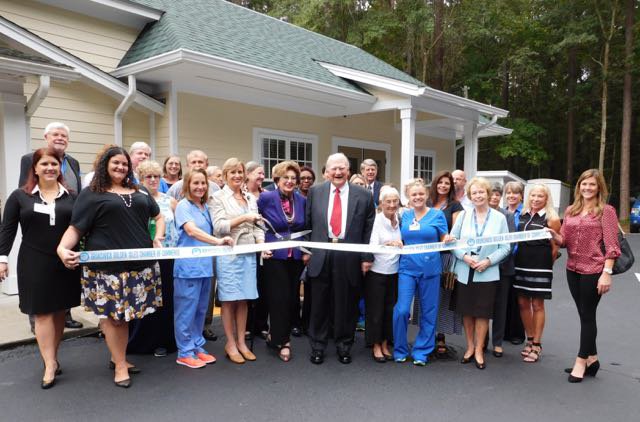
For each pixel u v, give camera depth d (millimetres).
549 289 4258
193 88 8016
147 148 4688
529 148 23266
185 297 3971
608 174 26766
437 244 4168
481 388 3701
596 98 24734
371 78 9359
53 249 3484
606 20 21422
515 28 22406
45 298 3480
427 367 4145
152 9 8211
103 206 3395
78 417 3123
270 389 3621
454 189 4703
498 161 30531
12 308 5141
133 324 4352
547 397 3545
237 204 4199
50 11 7363
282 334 4262
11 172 5578
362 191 4281
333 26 20359
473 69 24453
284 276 4258
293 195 4500
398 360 4258
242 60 7559
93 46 7855
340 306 4168
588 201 3871
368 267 4184
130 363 4090
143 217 3619
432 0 20125
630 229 16438
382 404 3395
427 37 20344
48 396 3414
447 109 10484
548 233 4113
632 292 7207
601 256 3791
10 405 3268
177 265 3963
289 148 9781
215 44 7828
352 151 11352
